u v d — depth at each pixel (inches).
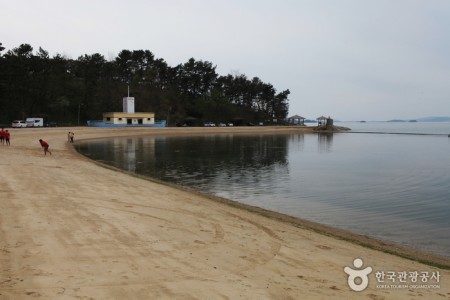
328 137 4116.6
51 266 281.0
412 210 784.3
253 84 6333.7
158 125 4124.0
